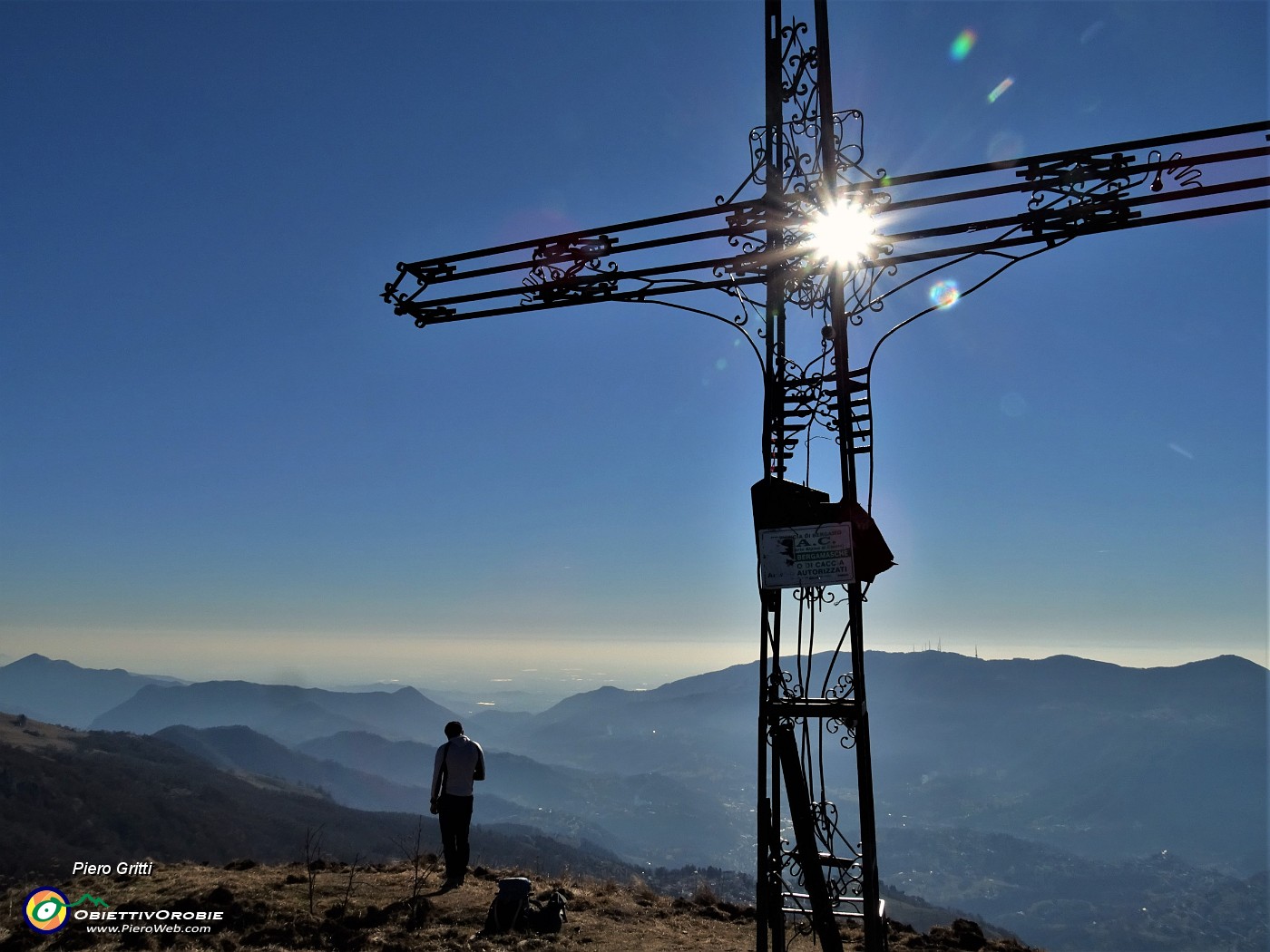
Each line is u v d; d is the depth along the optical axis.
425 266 7.54
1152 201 6.17
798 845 6.66
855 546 6.69
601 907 9.73
